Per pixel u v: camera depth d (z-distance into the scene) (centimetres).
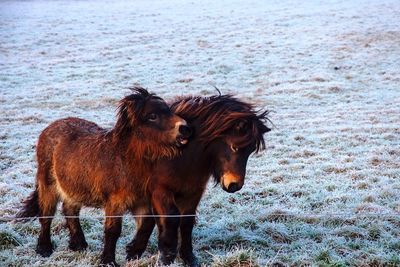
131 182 600
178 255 647
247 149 586
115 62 2552
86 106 1811
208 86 2091
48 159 677
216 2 4691
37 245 696
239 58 2583
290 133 1421
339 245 709
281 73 2267
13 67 2481
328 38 2928
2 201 915
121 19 3856
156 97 597
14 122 1595
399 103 1748
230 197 926
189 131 577
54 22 3744
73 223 698
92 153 623
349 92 1948
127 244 675
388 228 767
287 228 774
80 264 642
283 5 4297
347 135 1375
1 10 4447
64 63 2550
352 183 1001
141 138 585
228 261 627
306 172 1070
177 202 616
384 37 2873
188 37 3130
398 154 1202
